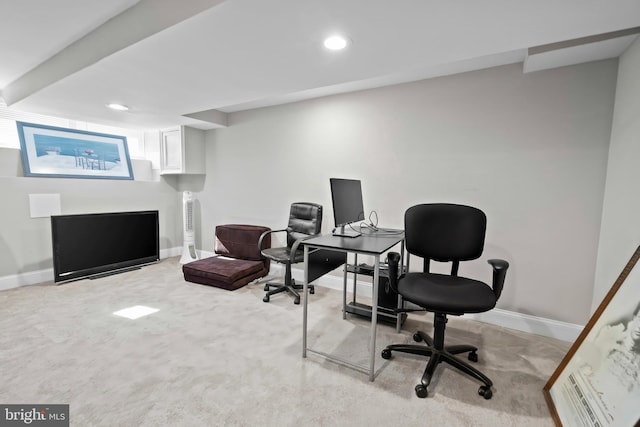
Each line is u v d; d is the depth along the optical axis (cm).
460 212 206
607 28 151
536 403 162
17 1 162
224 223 431
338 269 340
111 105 301
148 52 182
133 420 144
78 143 373
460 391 170
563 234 230
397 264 182
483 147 255
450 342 225
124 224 382
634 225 171
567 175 226
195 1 142
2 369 180
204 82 235
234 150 411
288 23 149
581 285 226
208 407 154
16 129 334
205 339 222
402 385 174
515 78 239
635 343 126
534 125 235
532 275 242
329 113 332
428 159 279
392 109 294
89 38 200
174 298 300
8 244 317
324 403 158
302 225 331
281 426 143
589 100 216
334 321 258
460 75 260
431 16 142
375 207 309
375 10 137
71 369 182
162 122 385
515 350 215
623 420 112
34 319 247
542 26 150
